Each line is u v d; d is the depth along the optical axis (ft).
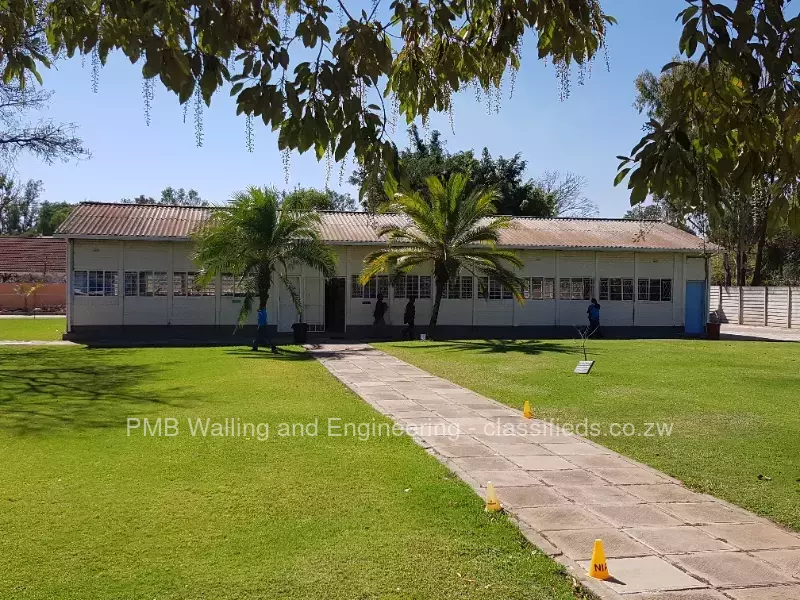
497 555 17.47
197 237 77.56
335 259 79.61
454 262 85.20
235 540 18.19
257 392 42.39
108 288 85.76
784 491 23.63
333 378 49.75
